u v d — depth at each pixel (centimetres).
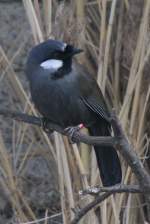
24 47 1145
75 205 969
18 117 821
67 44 916
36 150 1067
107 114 934
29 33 1147
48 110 909
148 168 1036
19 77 1147
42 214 1135
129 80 993
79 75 917
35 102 918
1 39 1159
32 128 1062
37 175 1131
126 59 1050
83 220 959
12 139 1119
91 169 982
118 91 1044
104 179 895
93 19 1077
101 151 897
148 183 666
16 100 1099
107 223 966
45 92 898
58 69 900
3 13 1177
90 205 712
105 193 701
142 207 1009
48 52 900
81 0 1054
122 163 995
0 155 1029
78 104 915
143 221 1006
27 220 1020
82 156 998
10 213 1123
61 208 1015
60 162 977
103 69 1013
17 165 1110
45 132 941
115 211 956
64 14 1040
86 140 680
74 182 985
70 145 995
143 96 1018
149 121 1034
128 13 1062
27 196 1127
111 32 1051
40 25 1015
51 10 1028
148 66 1020
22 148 1102
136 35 1055
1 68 1047
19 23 1169
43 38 990
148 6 1006
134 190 682
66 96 903
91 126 952
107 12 1083
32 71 904
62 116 916
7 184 1035
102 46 1023
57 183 1065
